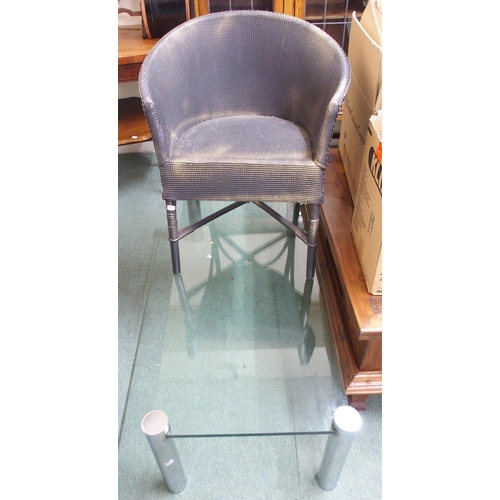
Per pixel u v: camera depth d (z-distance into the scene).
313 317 1.26
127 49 1.57
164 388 1.08
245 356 1.16
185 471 1.04
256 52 1.28
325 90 1.14
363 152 1.16
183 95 1.24
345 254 1.15
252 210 1.68
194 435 0.94
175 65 1.19
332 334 1.20
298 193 1.14
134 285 1.48
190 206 1.65
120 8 1.75
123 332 1.34
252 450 1.08
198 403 1.04
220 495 1.00
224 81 1.32
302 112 1.27
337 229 1.24
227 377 1.10
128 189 1.94
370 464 1.04
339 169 1.51
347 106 1.41
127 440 1.09
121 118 1.81
